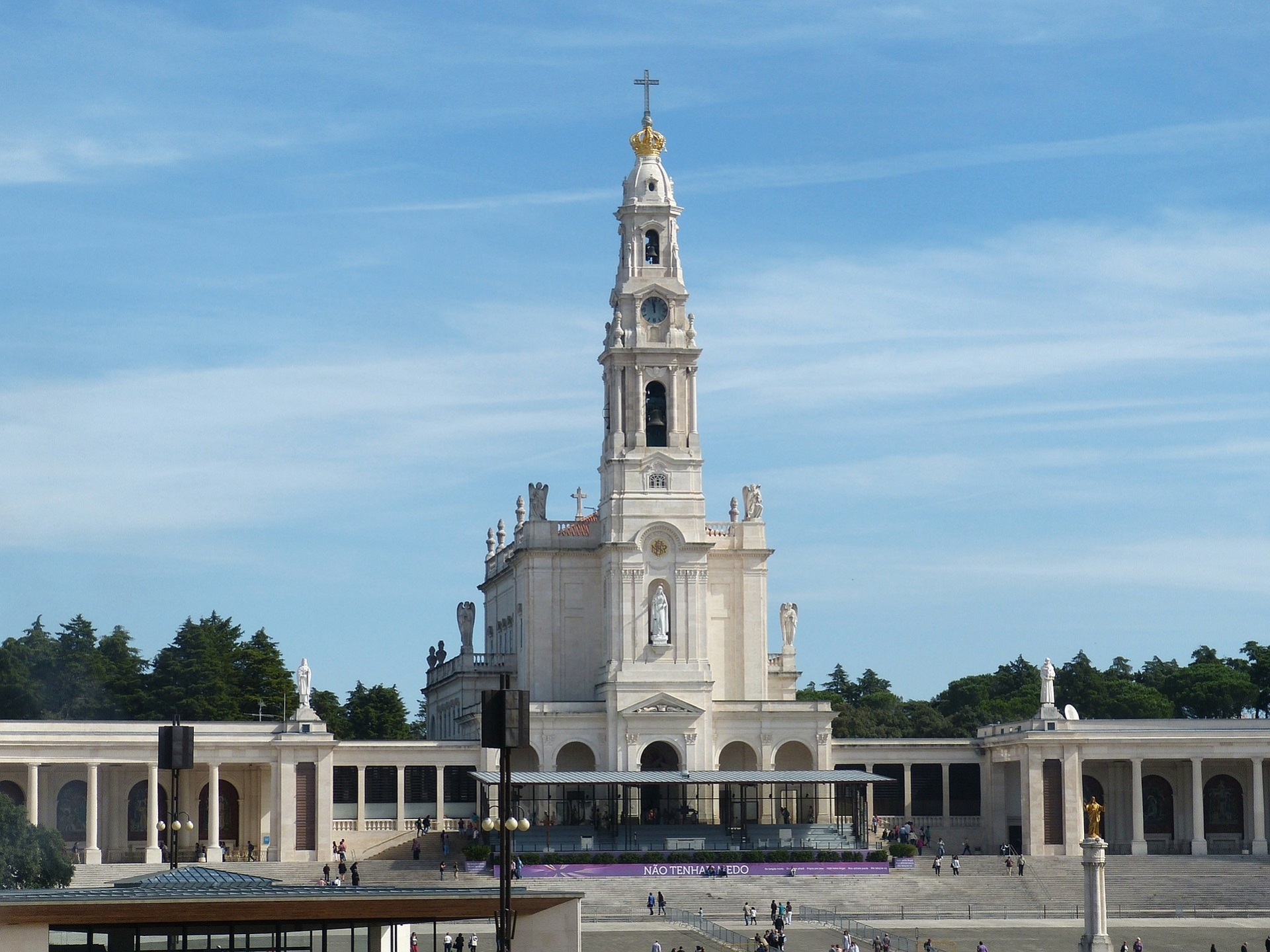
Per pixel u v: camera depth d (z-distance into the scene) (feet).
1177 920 484.74
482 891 298.56
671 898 482.69
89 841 517.96
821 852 518.37
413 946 339.98
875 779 538.06
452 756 564.30
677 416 580.30
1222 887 511.81
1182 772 594.65
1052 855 554.46
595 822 545.03
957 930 451.94
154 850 520.42
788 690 611.47
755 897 489.67
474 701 614.34
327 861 531.91
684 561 573.33
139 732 525.34
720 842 536.83
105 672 646.33
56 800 537.24
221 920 285.02
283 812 533.14
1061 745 564.71
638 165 591.78
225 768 555.69
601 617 586.04
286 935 295.48
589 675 585.63
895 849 527.40
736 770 579.07
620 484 574.56
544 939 302.04
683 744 565.12
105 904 275.80
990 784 590.14
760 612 592.60
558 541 590.55
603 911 474.08
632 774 533.55
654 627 569.64
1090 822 400.88
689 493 575.79
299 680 554.46
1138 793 569.64
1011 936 441.27
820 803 580.71
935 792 598.34
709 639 590.14
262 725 538.88
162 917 279.08
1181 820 594.24
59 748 516.32
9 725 515.50
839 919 464.65
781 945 410.11
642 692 565.94
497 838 526.57
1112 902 502.38
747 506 598.75
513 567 615.57
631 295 582.35
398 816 558.56
